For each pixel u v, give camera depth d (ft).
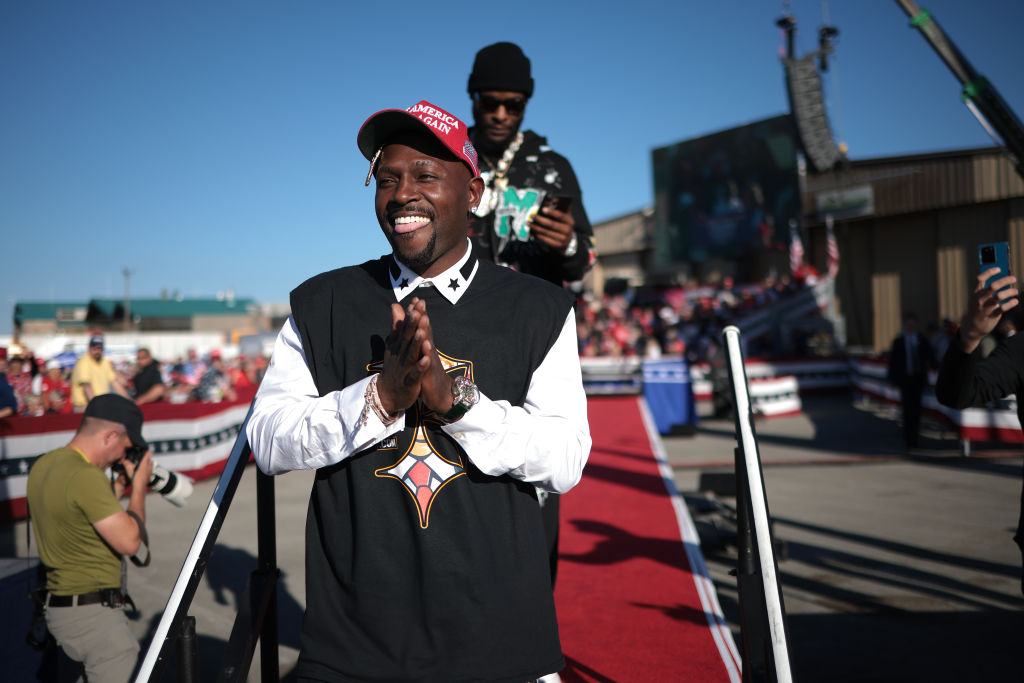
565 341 5.34
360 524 4.89
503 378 5.06
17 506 23.04
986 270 7.56
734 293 103.91
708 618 13.74
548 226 7.48
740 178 107.96
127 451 11.12
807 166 95.40
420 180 5.11
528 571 5.04
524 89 8.20
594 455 32.81
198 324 176.45
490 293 5.27
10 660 10.59
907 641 13.65
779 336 85.15
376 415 4.56
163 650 5.45
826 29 80.89
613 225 132.67
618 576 16.34
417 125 5.08
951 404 8.28
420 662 4.77
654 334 87.76
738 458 8.44
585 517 21.84
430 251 5.11
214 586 17.13
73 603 10.21
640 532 20.06
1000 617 14.70
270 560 6.82
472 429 4.64
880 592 16.31
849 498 25.53
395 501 4.91
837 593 16.33
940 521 22.12
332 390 5.13
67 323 174.70
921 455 33.53
